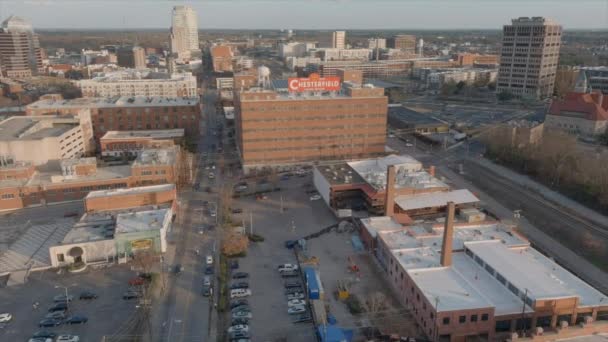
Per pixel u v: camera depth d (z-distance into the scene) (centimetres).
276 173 17175
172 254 11444
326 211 14225
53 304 9450
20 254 11562
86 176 15250
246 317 8850
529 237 12169
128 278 10425
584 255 11169
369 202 13875
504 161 18612
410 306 9062
